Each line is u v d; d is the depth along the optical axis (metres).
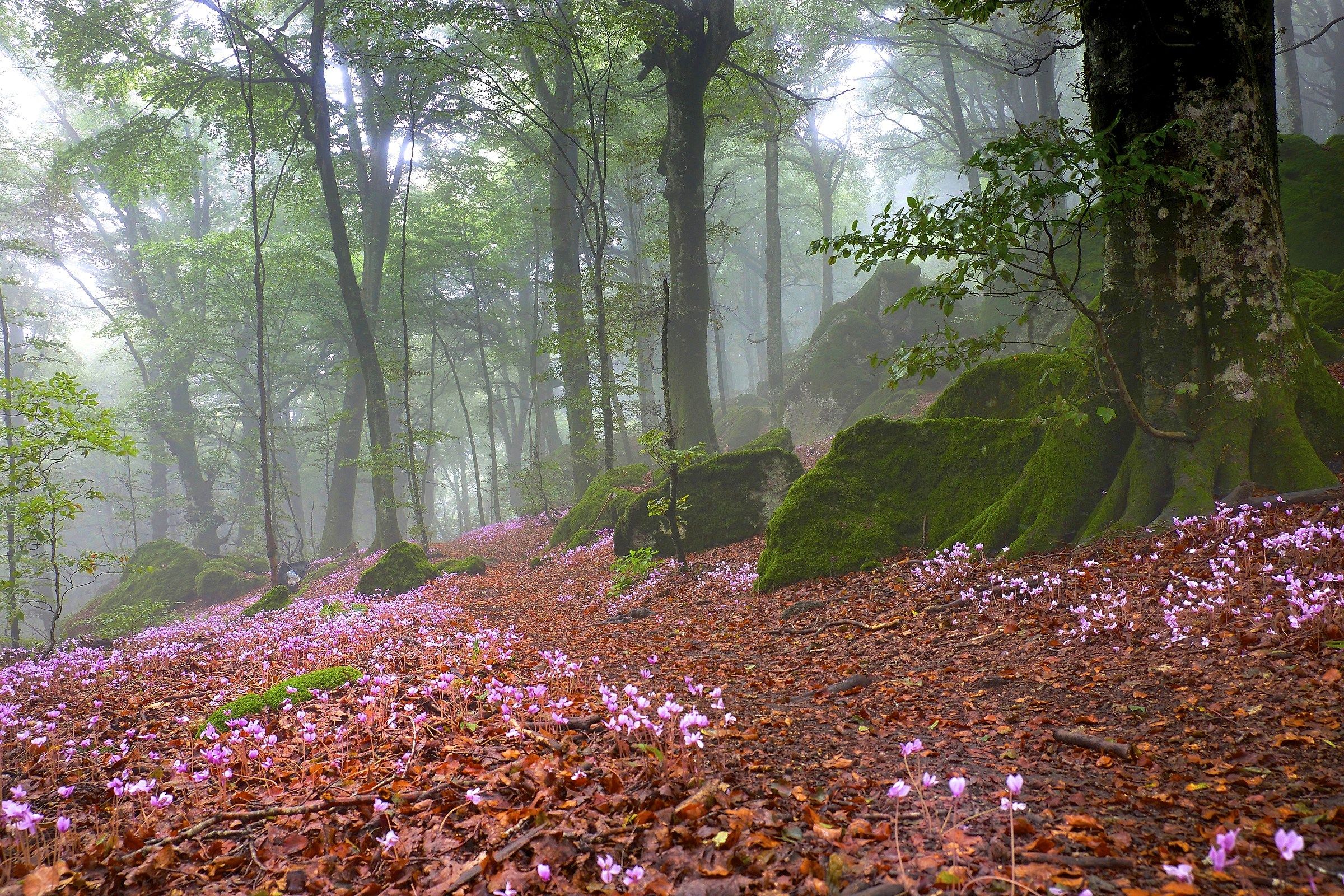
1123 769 3.37
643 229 37.06
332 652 8.09
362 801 3.60
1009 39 26.09
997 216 5.99
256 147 26.05
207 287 35.69
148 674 8.32
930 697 4.80
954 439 9.59
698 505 14.03
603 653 7.52
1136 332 7.49
